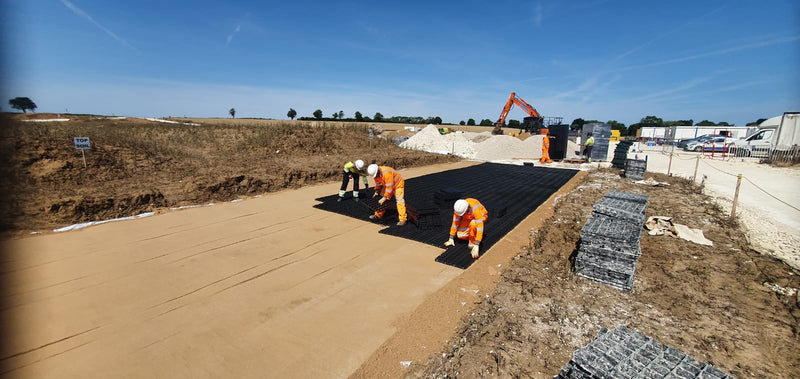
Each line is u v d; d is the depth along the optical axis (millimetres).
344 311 3949
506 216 7992
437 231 6668
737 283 4770
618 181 12672
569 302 4211
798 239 6609
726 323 3863
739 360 3262
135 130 16375
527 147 22609
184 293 4180
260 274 4746
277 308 3957
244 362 3098
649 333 3641
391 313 3934
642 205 5645
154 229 6277
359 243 5988
